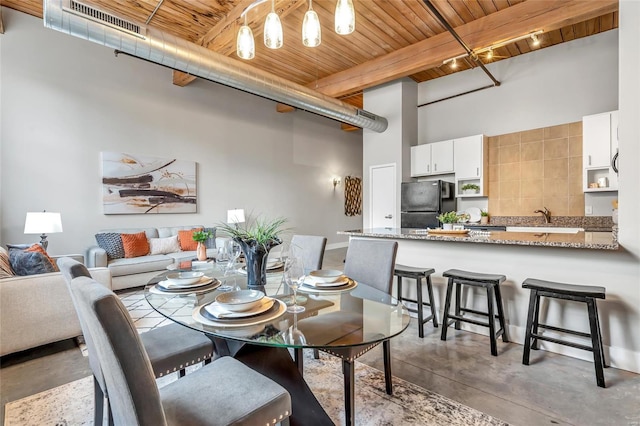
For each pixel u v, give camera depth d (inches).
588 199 176.1
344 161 344.2
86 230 177.6
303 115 303.0
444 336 106.7
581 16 133.4
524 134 197.8
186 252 191.2
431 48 176.1
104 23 120.6
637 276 86.0
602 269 91.0
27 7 155.8
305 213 304.0
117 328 31.7
